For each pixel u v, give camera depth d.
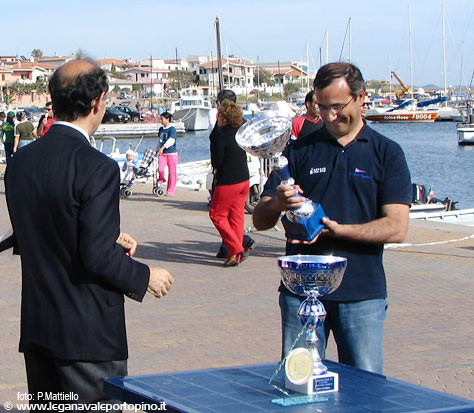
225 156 9.91
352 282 3.88
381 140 3.93
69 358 3.34
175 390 2.89
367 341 3.89
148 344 6.89
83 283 3.36
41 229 3.37
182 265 10.46
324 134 4.01
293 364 2.89
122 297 3.49
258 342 6.98
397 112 89.50
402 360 6.57
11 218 3.52
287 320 3.99
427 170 39.38
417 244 12.41
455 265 10.76
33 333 3.43
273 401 2.75
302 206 3.72
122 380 3.03
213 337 7.13
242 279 9.62
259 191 14.92
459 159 45.22
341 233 3.78
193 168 25.83
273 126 3.64
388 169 3.89
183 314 7.95
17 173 3.46
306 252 3.94
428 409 2.67
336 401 2.78
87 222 3.28
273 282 9.47
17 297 8.52
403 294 8.96
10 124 20.14
